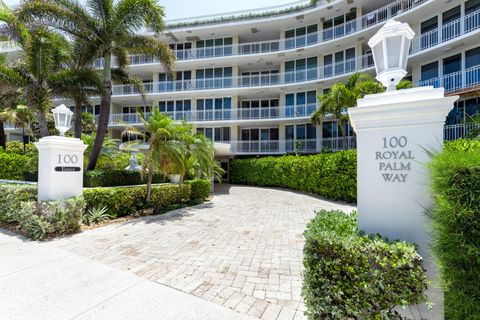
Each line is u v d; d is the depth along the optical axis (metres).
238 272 3.88
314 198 13.08
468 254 1.68
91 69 11.70
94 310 2.80
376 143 2.41
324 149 17.92
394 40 2.55
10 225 6.47
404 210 2.26
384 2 18.09
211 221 7.49
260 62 23.17
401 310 2.06
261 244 5.28
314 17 20.55
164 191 9.71
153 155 8.72
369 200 2.43
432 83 14.35
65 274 3.70
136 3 10.54
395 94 2.33
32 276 3.61
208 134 24.17
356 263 2.03
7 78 10.24
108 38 10.95
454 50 13.95
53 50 10.91
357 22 18.28
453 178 1.78
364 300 1.98
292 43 21.61
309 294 2.18
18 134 28.86
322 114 16.06
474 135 6.23
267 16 21.62
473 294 1.68
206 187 12.70
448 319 1.87
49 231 5.50
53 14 10.02
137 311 2.80
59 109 6.18
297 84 20.92
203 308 2.88
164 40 24.23
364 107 2.40
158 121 8.87
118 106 26.55
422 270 1.98
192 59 23.12
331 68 20.11
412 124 2.25
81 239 5.48
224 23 22.36
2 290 3.21
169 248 4.96
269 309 2.89
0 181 9.54
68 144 6.18
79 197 6.22
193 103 24.45
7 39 11.87
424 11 14.80
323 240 2.17
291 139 22.48
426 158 2.18
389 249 2.01
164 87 24.48
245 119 23.03
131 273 3.78
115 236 5.76
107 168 11.05
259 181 20.97
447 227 1.78
